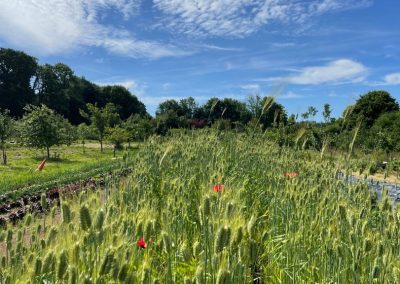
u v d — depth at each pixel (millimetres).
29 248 4414
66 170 24688
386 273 4258
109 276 3480
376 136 26125
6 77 99000
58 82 107375
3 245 6133
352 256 4703
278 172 9023
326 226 5328
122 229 4297
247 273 3912
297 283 4801
